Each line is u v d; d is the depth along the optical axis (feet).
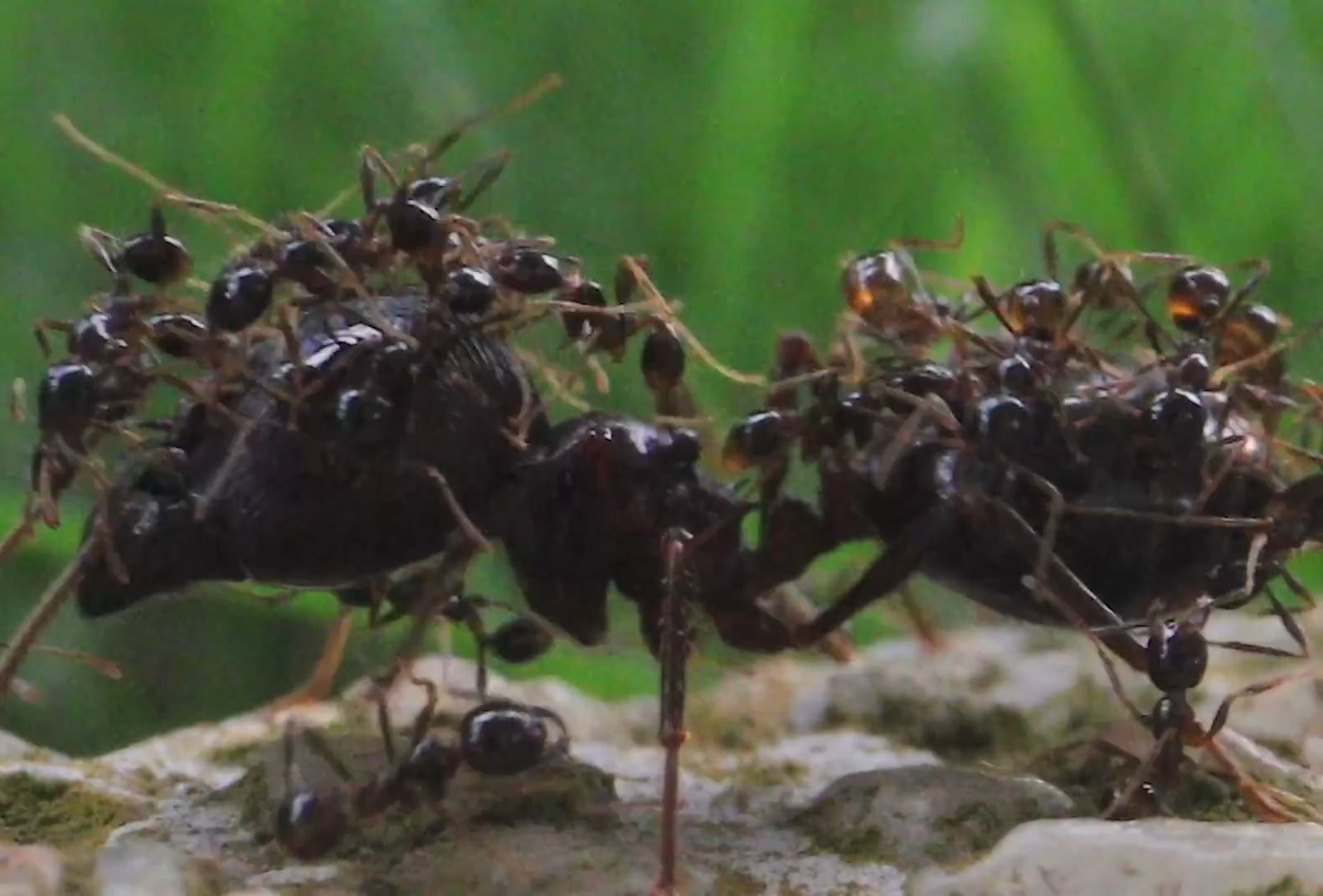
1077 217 0.33
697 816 0.29
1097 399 0.29
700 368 0.30
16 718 0.31
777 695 0.31
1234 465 0.29
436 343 0.28
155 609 0.30
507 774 0.28
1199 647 0.29
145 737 0.31
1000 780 0.29
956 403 0.29
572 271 0.29
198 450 0.28
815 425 0.29
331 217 0.29
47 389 0.28
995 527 0.29
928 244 0.30
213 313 0.28
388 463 0.28
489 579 0.30
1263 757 0.30
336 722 0.30
